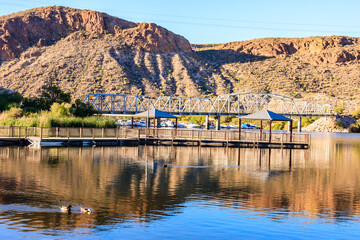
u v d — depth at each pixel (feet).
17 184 68.49
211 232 46.26
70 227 46.34
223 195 64.08
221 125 509.35
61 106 208.44
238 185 72.84
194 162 106.11
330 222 50.65
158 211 53.88
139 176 80.38
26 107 218.79
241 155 128.57
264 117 172.45
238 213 53.78
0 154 112.27
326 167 101.40
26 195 60.44
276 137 196.34
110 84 652.07
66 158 106.73
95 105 435.94
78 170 85.76
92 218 49.98
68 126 174.50
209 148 156.46
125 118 545.03
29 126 163.94
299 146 175.42
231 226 48.42
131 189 67.10
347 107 654.12
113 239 43.27
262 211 55.01
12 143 144.25
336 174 88.69
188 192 65.77
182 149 148.15
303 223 50.08
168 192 65.46
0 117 181.78
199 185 72.08
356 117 543.39
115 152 128.06
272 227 48.34
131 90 647.97
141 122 436.35
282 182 76.89
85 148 139.23
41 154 114.62
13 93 235.81
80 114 215.51
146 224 48.32
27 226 46.26
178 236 44.75
